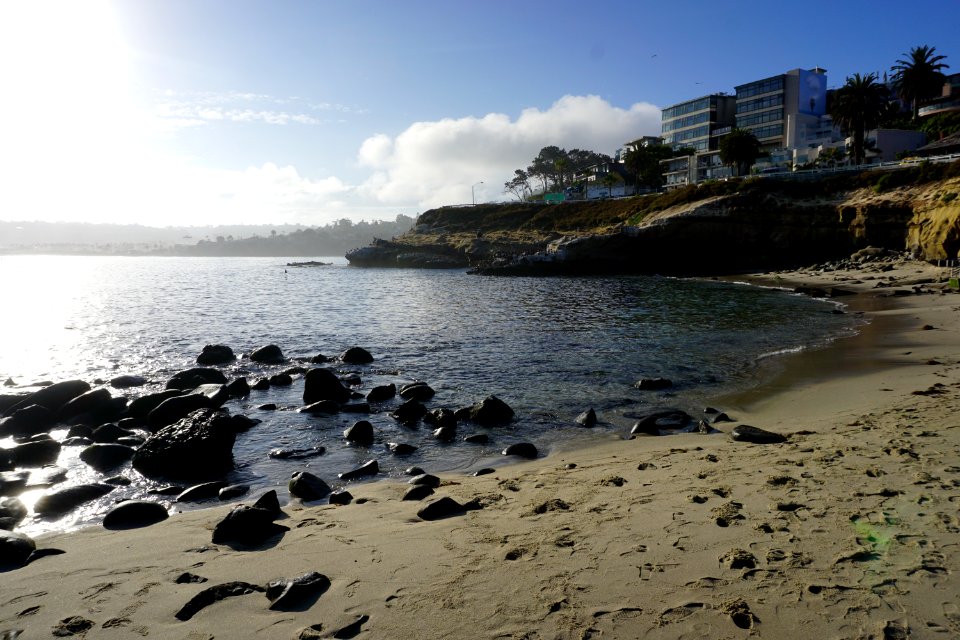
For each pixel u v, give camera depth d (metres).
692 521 6.03
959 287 35.06
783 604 4.28
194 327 30.77
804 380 15.48
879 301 33.53
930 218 51.56
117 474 9.96
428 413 13.26
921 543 5.08
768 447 9.27
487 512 6.96
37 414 13.03
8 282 81.25
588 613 4.35
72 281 84.31
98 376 19.14
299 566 5.57
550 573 5.05
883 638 3.80
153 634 4.39
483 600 4.65
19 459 10.59
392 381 17.47
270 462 10.49
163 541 6.51
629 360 19.42
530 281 66.19
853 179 66.81
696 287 51.59
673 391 15.18
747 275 62.31
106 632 4.45
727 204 70.69
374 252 118.06
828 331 24.22
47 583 5.38
